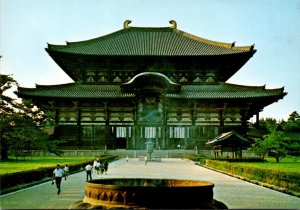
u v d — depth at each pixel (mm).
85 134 85875
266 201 23719
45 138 62594
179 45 99750
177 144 85875
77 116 85875
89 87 91875
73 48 93688
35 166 48219
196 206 15906
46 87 88562
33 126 58438
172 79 94312
